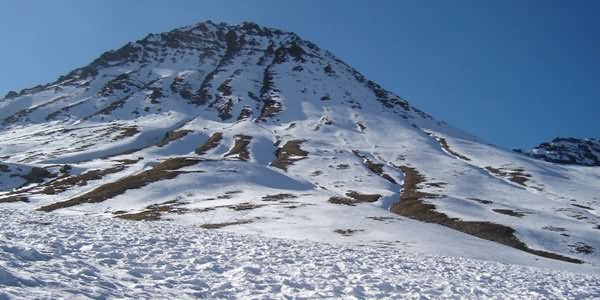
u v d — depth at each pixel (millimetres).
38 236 17938
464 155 152125
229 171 95188
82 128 184375
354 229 46500
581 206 94562
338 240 40469
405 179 111688
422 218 70125
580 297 20438
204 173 91938
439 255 34438
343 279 17734
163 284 13164
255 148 142500
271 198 71062
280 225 48000
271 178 94875
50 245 15992
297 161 126438
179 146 149750
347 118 197625
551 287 22125
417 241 42094
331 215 54344
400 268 22891
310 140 156875
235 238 28141
